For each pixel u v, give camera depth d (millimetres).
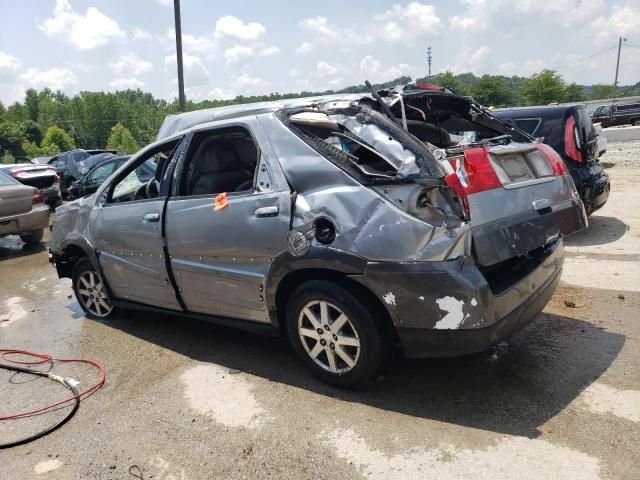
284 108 3523
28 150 88312
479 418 2963
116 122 118750
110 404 3508
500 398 3156
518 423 2887
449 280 2764
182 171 4020
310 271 3236
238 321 3791
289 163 3297
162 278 4172
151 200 4195
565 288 5066
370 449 2779
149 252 4207
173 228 3947
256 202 3400
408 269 2830
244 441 2953
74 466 2871
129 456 2912
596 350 3703
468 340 2822
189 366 3986
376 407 3162
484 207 2920
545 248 3549
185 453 2893
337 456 2752
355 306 3061
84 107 117375
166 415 3303
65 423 3311
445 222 2785
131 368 4043
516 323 3061
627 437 2705
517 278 3096
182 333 4680
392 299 2906
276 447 2871
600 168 7184
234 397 3443
